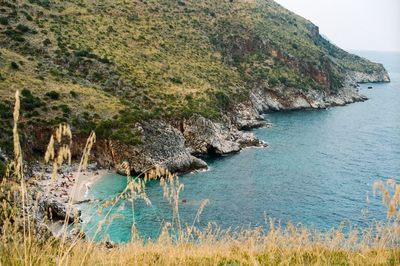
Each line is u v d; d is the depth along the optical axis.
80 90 87.62
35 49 99.69
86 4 131.75
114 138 75.81
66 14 120.88
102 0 139.12
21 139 67.81
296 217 57.28
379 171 82.12
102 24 125.19
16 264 6.34
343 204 62.88
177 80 112.38
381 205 62.22
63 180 60.75
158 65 117.75
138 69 109.94
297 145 100.31
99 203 7.81
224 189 67.62
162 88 105.19
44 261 6.37
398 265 9.09
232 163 83.69
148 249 10.34
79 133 74.12
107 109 83.19
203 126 92.25
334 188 70.56
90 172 69.94
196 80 118.94
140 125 80.75
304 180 74.38
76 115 77.88
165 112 92.19
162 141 80.12
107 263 8.12
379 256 9.78
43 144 71.62
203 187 68.31
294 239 11.19
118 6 140.38
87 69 101.06
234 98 123.06
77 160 72.38
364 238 11.24
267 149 95.81
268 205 61.44
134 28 133.12
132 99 95.62
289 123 126.44
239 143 96.38
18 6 112.12
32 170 64.44
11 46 98.12
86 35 115.12
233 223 53.84
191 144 90.19
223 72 136.38
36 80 85.00
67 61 100.44
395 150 99.56
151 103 95.62
